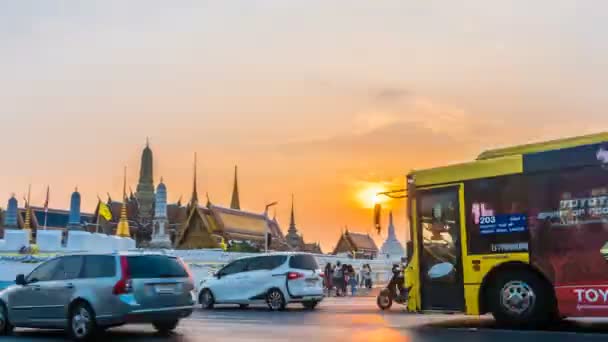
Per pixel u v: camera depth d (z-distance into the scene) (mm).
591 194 12758
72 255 13734
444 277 14469
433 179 15008
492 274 13898
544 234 13188
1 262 31359
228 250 58188
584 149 13016
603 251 12469
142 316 12836
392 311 20672
